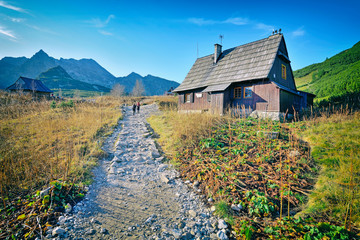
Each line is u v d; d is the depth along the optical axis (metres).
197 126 9.31
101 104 25.55
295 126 9.98
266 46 15.41
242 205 4.33
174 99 35.62
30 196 4.13
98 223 3.59
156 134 11.28
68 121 11.74
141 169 6.68
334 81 25.16
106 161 7.13
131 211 4.12
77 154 6.73
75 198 4.26
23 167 5.48
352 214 3.57
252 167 5.82
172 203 4.60
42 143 7.80
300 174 5.34
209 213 4.21
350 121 8.49
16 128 10.20
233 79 15.40
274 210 4.15
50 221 3.41
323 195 4.21
